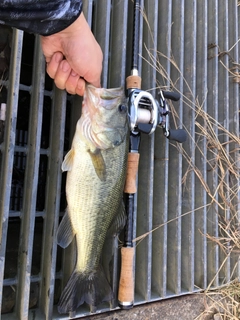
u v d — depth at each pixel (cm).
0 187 39
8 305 41
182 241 50
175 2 51
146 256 45
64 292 38
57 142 41
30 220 38
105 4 45
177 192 48
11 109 38
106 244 44
